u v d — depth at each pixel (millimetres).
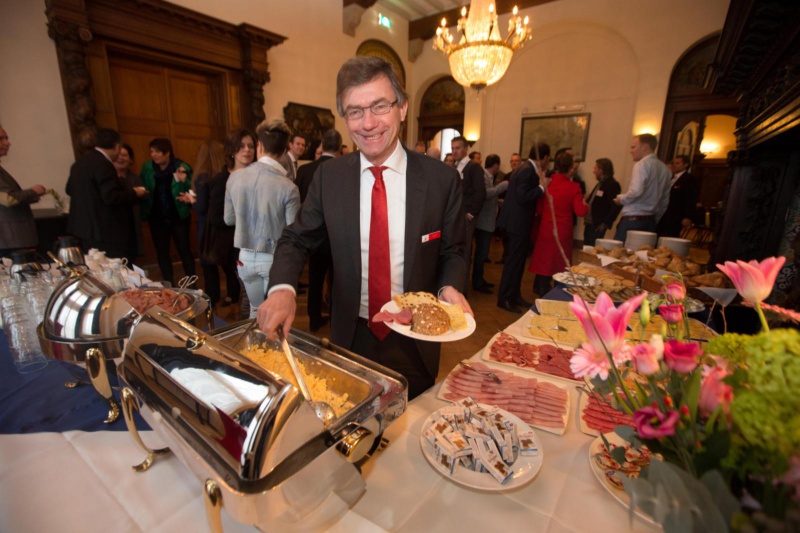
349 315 1208
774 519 309
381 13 7176
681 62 5746
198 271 4672
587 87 6461
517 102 7156
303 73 5891
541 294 3625
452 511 639
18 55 3365
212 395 567
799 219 1782
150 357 675
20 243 2482
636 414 385
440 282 1218
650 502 378
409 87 8250
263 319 861
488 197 3906
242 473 501
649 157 2982
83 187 2652
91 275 1004
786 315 453
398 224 1145
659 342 409
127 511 644
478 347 2797
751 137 1856
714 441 372
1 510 629
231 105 5039
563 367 1085
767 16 1258
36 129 3529
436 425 783
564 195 3027
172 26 4234
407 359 1212
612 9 5953
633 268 1927
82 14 3502
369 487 687
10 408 894
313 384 804
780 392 326
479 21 3936
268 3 5230
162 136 4586
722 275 1644
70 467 729
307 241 1241
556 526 610
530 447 736
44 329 906
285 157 3141
